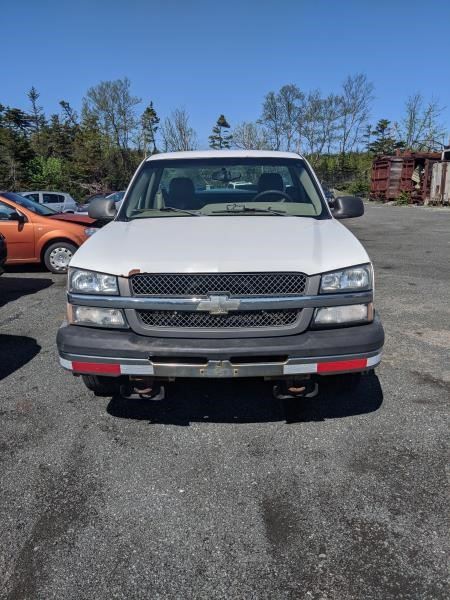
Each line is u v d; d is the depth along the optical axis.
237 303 2.97
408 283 8.00
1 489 2.87
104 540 2.47
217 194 4.50
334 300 3.03
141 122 59.66
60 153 54.38
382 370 4.45
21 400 3.97
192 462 3.11
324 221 4.02
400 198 29.83
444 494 2.76
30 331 5.75
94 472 3.02
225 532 2.52
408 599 2.11
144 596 2.15
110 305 3.07
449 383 4.18
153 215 4.22
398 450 3.18
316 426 3.49
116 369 3.06
